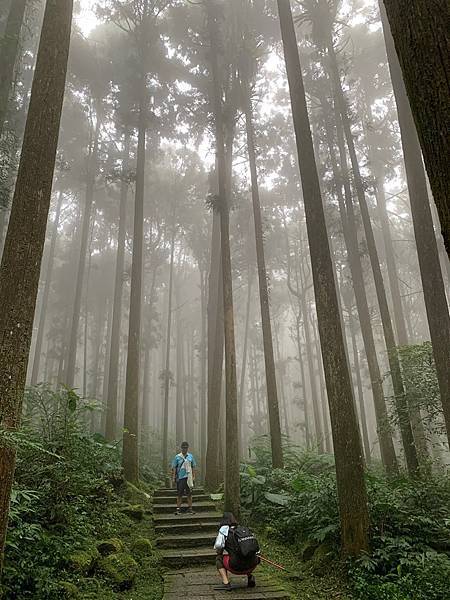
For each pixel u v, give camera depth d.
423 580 4.84
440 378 7.14
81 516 6.61
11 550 4.66
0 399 4.03
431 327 7.39
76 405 6.98
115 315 19.30
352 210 14.10
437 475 8.53
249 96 13.69
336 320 6.96
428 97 2.12
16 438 3.73
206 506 9.79
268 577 6.16
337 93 13.35
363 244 14.15
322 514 6.90
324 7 13.12
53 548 5.20
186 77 17.59
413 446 8.98
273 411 10.83
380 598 4.82
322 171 15.97
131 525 8.17
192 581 6.02
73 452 6.73
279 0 9.03
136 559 6.58
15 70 11.98
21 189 4.78
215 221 17.12
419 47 2.19
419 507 6.70
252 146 13.23
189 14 16.59
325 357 6.82
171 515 9.12
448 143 2.02
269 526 8.45
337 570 5.85
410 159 8.42
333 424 6.49
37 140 5.02
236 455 8.73
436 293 7.46
